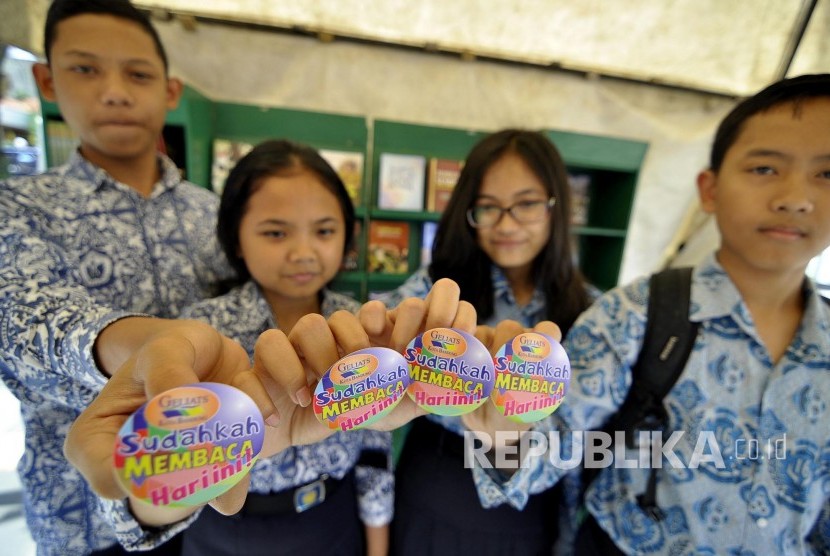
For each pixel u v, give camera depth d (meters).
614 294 0.67
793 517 0.54
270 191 0.73
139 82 0.84
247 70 1.71
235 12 1.58
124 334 0.42
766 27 1.71
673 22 1.70
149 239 0.86
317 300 0.90
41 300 0.50
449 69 1.85
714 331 0.58
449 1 1.60
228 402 0.34
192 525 0.72
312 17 1.62
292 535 0.70
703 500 0.56
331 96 1.80
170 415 0.32
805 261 0.54
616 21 1.69
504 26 1.70
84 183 0.80
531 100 1.96
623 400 0.62
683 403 0.58
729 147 0.57
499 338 0.50
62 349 0.45
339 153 1.73
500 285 0.97
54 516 0.76
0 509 1.53
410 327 0.46
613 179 2.11
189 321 0.39
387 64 1.80
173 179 0.94
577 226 2.10
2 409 1.95
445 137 1.88
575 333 0.67
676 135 2.06
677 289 0.62
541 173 0.89
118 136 0.80
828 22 1.66
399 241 1.96
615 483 0.63
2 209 0.67
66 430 0.75
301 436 0.46
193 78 1.68
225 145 1.60
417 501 0.85
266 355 0.40
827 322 0.56
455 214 0.96
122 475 0.30
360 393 0.42
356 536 0.81
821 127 0.48
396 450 1.55
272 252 0.74
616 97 2.02
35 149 1.66
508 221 0.90
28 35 1.45
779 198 0.51
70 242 0.75
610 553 0.63
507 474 0.56
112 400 0.33
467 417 0.54
